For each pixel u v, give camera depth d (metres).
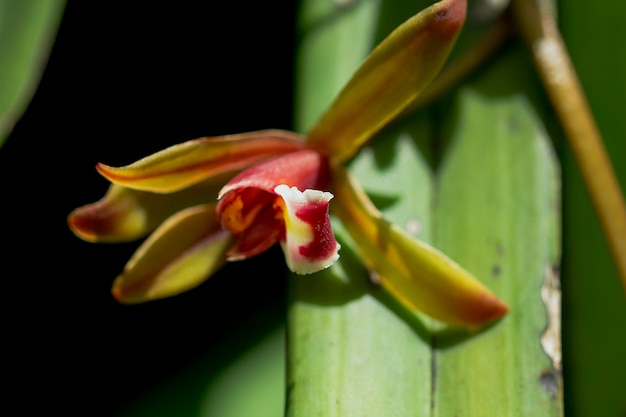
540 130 0.23
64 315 0.28
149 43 0.28
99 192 0.28
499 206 0.23
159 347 0.28
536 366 0.21
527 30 0.23
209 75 0.28
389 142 0.23
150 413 0.27
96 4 0.28
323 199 0.21
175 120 0.28
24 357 0.28
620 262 0.22
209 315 0.27
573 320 0.23
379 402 0.21
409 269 0.22
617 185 0.22
